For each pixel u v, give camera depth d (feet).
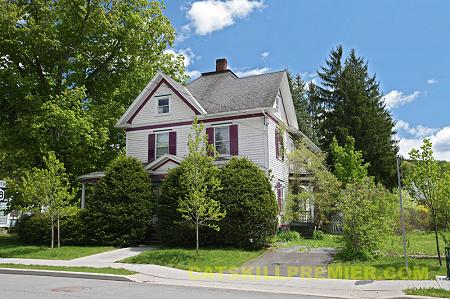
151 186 78.48
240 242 65.00
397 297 34.32
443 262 49.88
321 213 83.71
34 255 64.34
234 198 66.13
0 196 49.93
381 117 143.54
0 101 90.63
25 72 93.71
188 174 59.41
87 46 96.84
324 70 166.09
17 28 86.89
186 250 63.62
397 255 54.75
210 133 86.63
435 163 48.14
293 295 36.22
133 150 93.30
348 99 142.82
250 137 83.41
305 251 60.80
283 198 89.25
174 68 111.55
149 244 74.08
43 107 82.74
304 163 89.71
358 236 53.98
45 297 33.73
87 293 36.01
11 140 88.79
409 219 69.46
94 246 73.26
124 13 99.19
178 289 39.11
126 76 102.99
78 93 87.25
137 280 44.55
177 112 89.97
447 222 48.55
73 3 91.56
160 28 105.19
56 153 91.86
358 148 135.64
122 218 72.74
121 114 99.50
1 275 49.11
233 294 36.35
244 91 90.74
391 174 134.21
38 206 72.13
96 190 76.95
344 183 94.94
